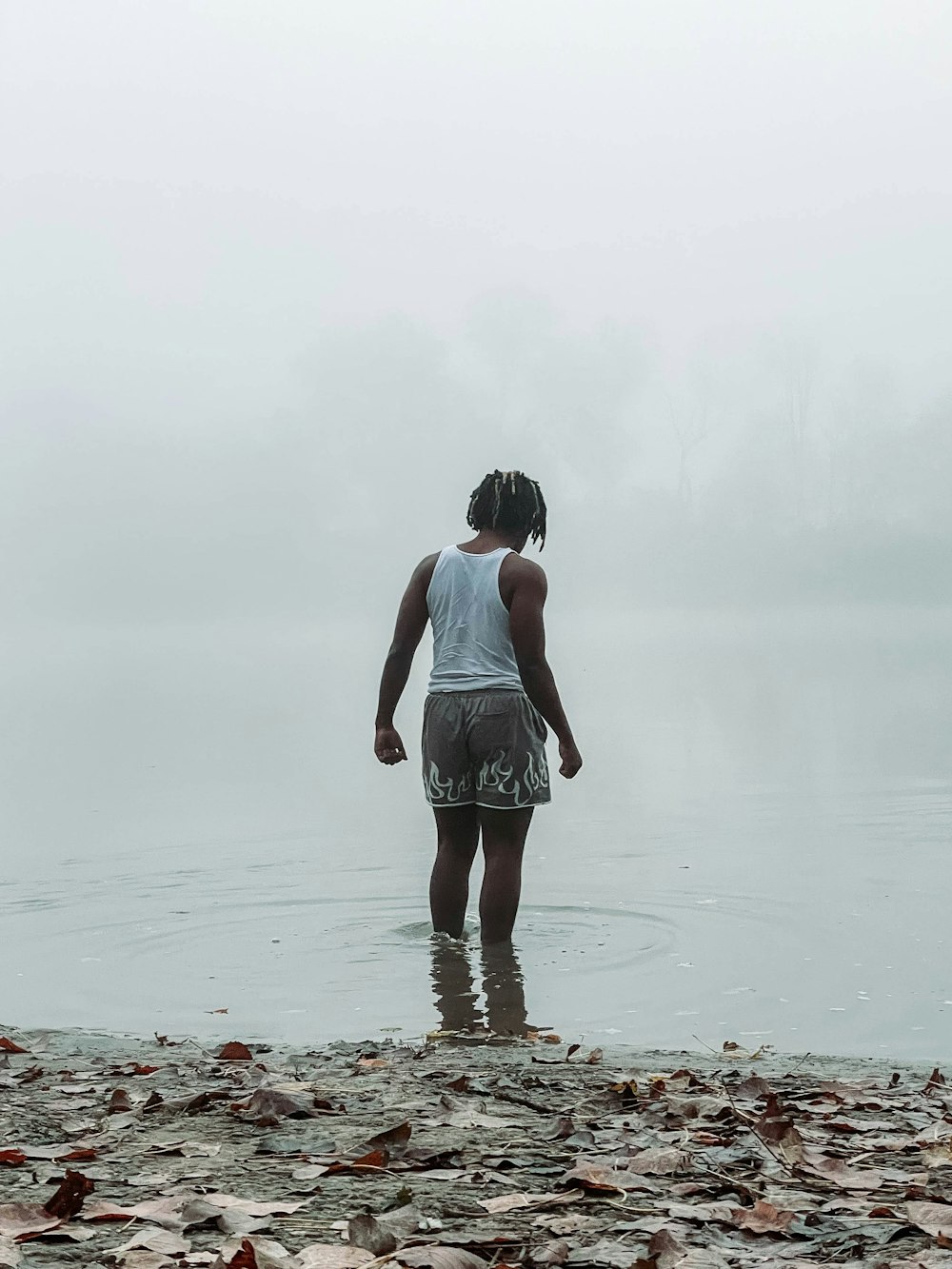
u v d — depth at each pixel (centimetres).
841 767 1186
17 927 609
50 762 1448
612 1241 225
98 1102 334
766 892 651
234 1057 397
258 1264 208
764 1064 386
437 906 587
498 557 603
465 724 586
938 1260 217
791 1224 235
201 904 655
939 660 3288
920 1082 363
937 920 585
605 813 936
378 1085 349
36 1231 226
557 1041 423
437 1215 240
